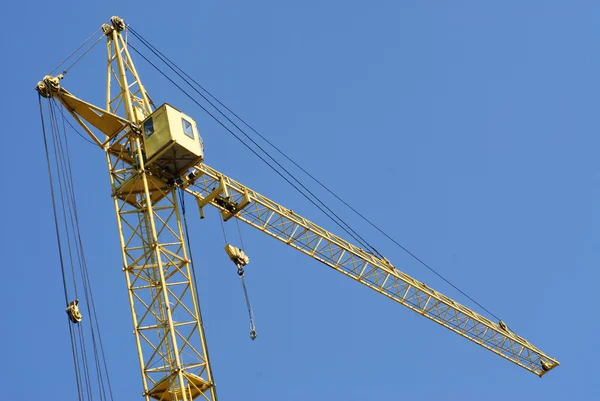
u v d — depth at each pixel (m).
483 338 99.81
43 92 71.81
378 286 92.56
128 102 74.94
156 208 71.75
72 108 72.38
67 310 67.69
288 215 86.88
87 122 73.12
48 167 72.25
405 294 94.00
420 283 94.38
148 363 65.88
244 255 77.00
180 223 71.19
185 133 72.12
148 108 75.81
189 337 66.75
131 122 73.19
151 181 72.25
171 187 72.88
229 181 81.62
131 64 77.75
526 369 103.06
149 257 69.44
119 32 79.06
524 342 101.06
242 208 81.31
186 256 69.81
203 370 66.12
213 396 65.38
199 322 67.44
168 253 69.69
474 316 97.81
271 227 86.69
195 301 68.12
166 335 66.56
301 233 87.81
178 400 65.38
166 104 72.62
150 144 71.62
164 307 67.56
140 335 66.88
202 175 79.12
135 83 76.94
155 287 68.44
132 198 72.25
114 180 72.62
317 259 89.38
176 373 64.81
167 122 71.62
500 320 100.38
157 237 69.44
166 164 72.44
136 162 72.06
